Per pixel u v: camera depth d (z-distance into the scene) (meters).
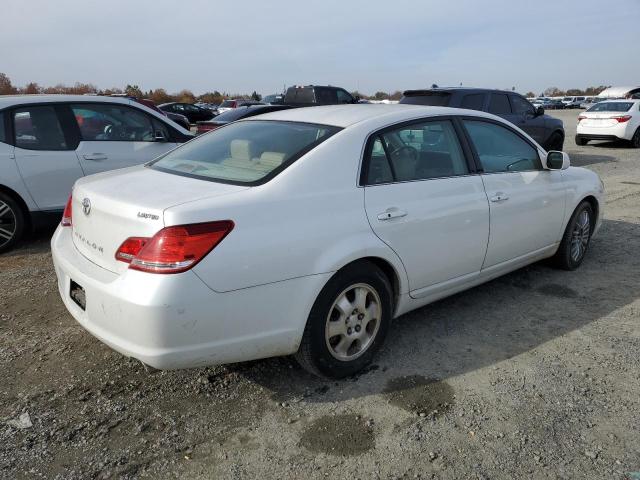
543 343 3.57
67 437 2.62
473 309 4.12
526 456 2.48
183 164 3.33
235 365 3.29
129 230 2.57
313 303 2.84
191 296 2.45
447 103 9.86
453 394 2.98
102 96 6.30
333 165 3.01
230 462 2.47
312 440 2.61
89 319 2.73
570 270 4.96
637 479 2.34
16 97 5.76
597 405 2.87
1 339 3.62
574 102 57.25
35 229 5.88
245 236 2.59
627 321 3.89
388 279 3.31
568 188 4.63
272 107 12.38
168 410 2.85
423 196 3.36
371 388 3.05
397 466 2.43
